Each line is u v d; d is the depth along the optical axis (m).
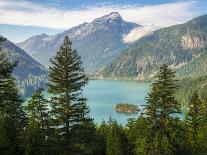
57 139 35.94
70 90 35.50
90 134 37.38
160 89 39.88
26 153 42.56
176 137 39.91
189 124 63.62
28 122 46.34
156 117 40.16
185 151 43.91
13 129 44.53
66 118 35.38
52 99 35.62
